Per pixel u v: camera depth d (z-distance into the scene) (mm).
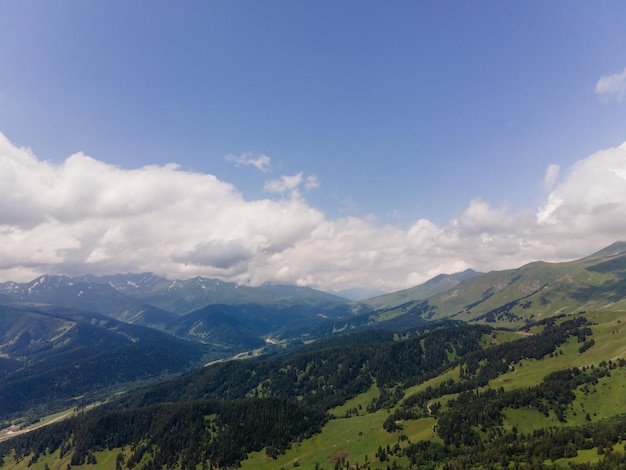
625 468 177125
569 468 194625
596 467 186750
